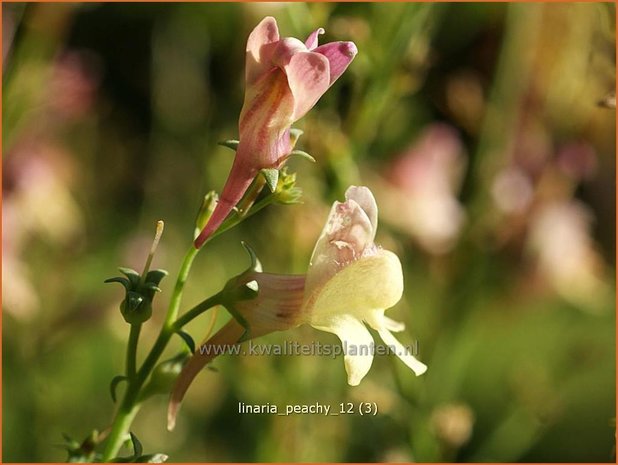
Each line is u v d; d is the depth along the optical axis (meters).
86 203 0.46
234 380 0.32
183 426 0.36
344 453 0.33
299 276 0.24
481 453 0.33
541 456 0.44
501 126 0.34
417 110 0.39
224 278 0.38
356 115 0.31
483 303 0.36
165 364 0.24
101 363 0.38
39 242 0.39
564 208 0.38
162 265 0.39
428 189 0.37
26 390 0.34
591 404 0.45
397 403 0.31
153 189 0.43
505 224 0.36
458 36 0.38
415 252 0.37
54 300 0.35
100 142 0.51
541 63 0.35
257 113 0.23
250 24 0.35
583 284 0.39
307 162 0.31
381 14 0.31
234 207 0.23
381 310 0.24
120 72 0.55
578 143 0.37
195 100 0.42
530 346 0.43
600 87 0.34
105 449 0.24
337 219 0.23
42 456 0.33
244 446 0.36
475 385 0.43
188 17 0.43
